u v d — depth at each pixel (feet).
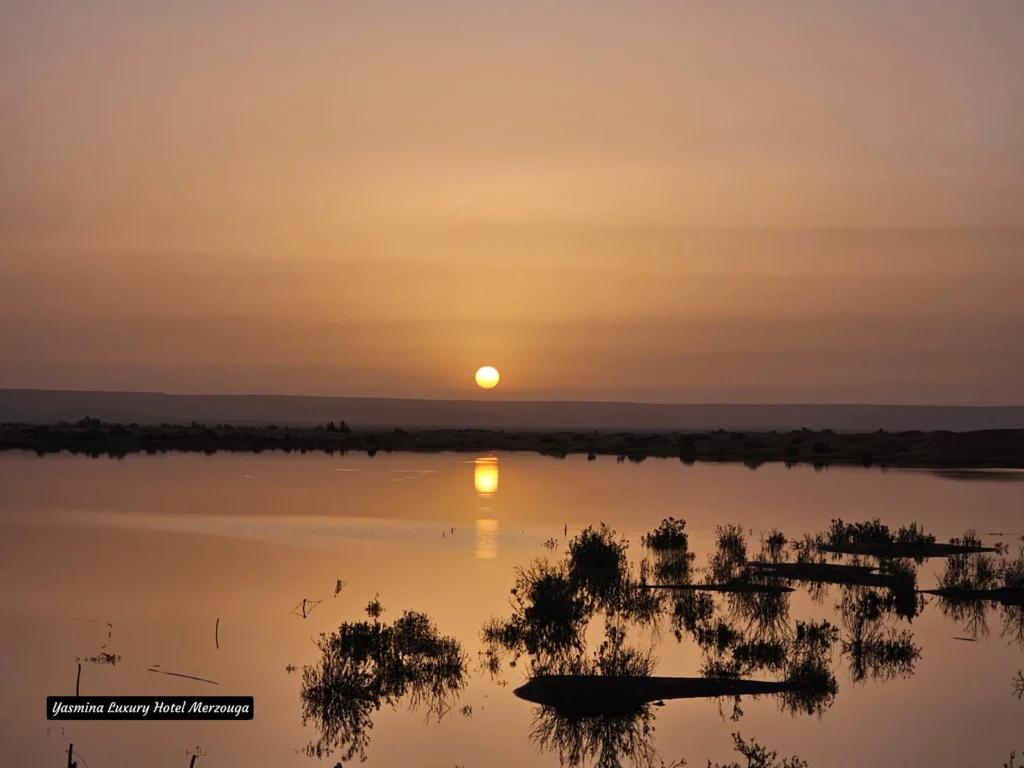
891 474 264.31
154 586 104.68
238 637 84.33
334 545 131.95
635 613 93.50
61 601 97.66
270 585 105.19
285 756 59.93
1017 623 90.12
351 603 96.53
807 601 98.53
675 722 64.64
